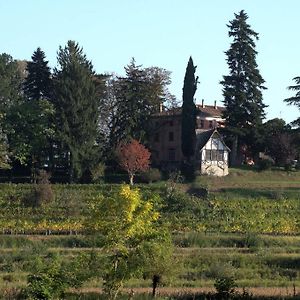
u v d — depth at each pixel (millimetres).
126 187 126375
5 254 193000
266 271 180375
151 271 135375
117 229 125188
